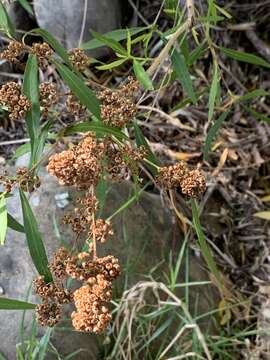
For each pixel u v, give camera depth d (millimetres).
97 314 358
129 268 665
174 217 741
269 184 806
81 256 385
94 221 400
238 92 827
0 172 680
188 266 701
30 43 767
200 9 652
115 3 755
